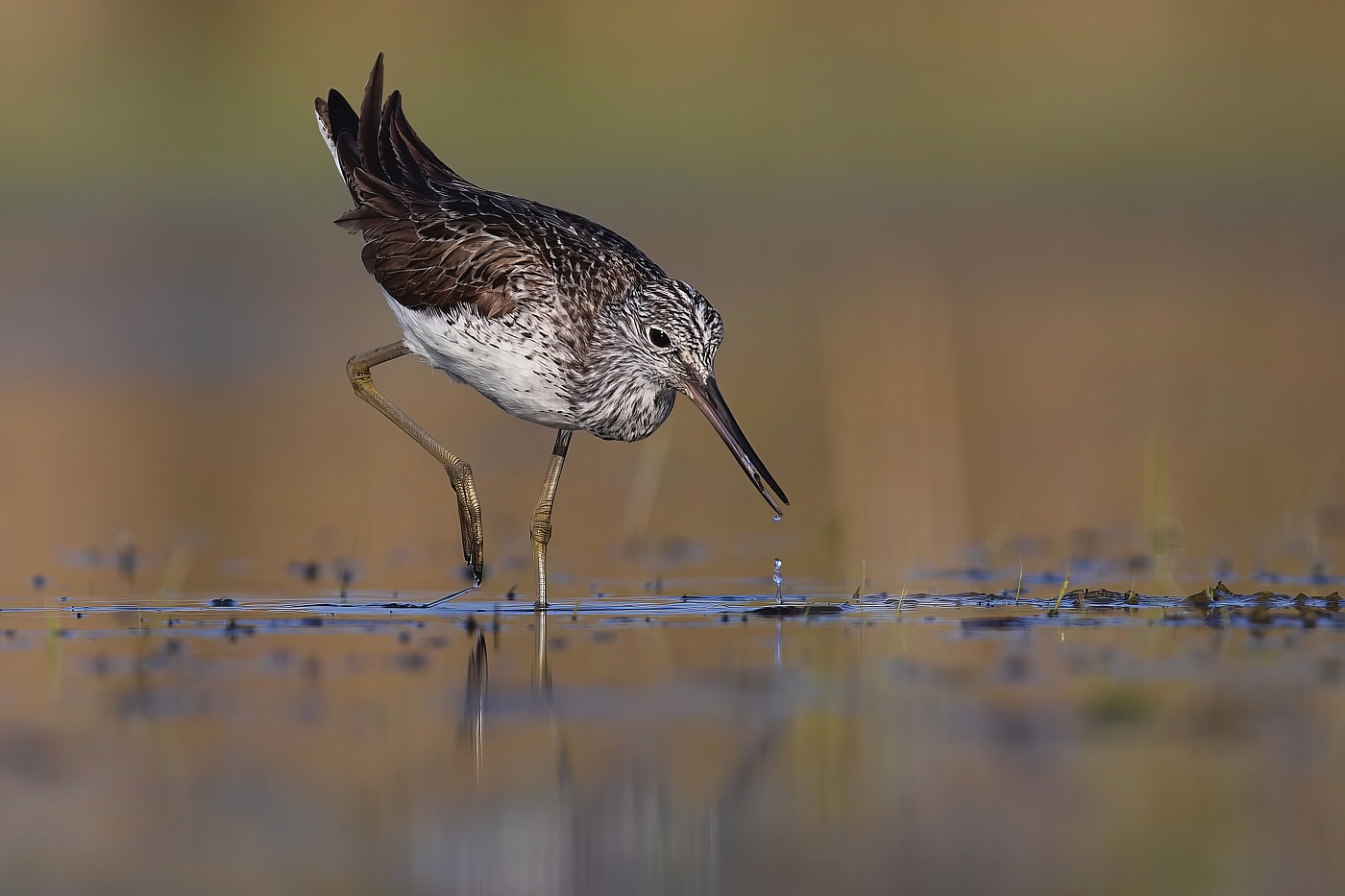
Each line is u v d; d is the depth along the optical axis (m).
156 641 10.34
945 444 18.38
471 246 12.73
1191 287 27.84
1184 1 37.97
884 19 36.78
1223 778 7.33
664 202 33.59
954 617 11.10
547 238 12.86
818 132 35.59
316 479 17.25
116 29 34.88
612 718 8.35
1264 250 30.62
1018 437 18.59
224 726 8.19
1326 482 16.23
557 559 13.92
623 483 17.36
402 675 9.32
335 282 27.66
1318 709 8.38
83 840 6.66
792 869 6.40
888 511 15.68
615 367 12.76
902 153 35.44
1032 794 7.15
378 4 35.66
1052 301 26.95
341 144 13.78
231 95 34.75
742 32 36.53
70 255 28.67
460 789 7.26
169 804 7.06
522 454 18.67
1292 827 6.75
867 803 7.09
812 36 36.81
